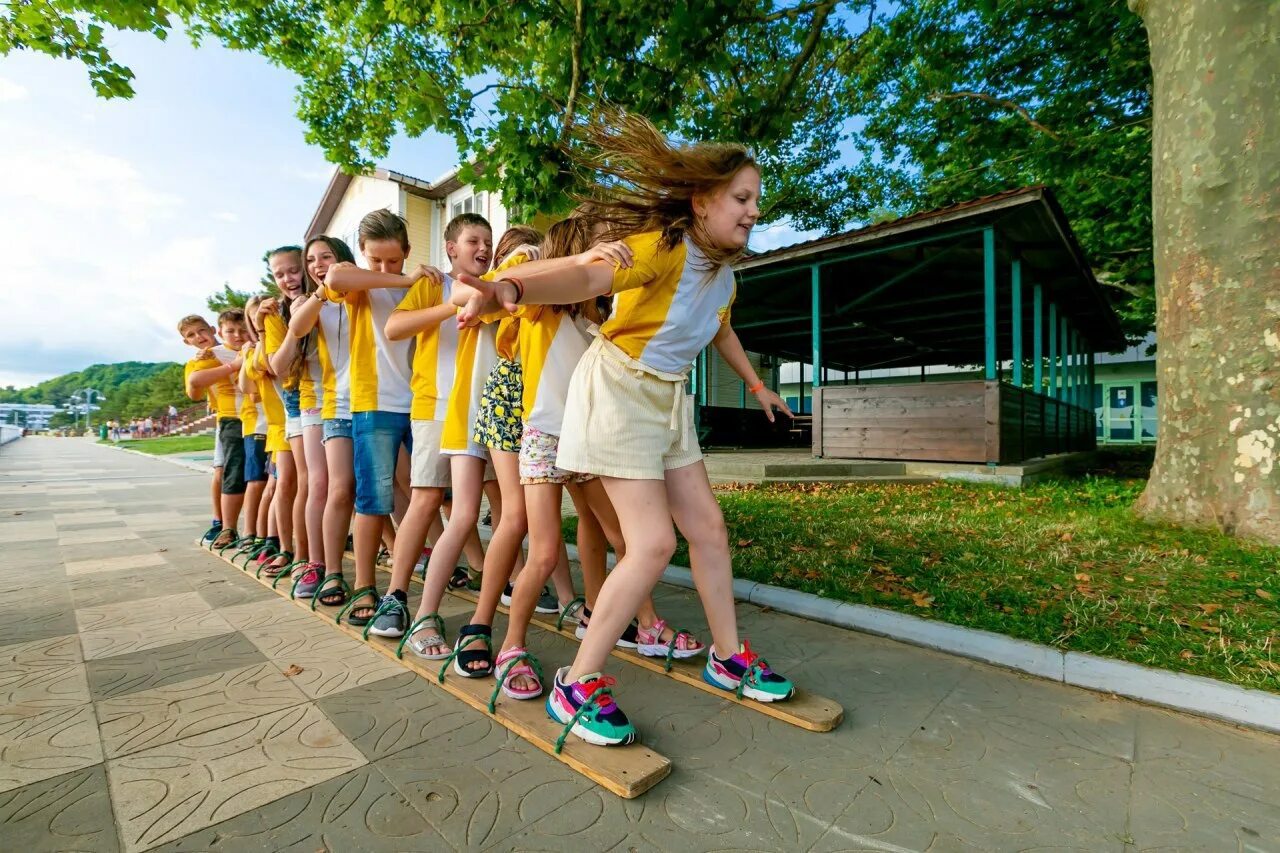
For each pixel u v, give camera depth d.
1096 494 6.00
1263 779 1.64
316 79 6.47
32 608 3.20
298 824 1.44
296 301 3.36
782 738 1.86
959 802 1.55
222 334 4.85
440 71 6.07
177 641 2.69
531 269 1.49
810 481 7.41
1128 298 13.84
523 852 1.36
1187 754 1.76
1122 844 1.39
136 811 1.48
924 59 10.41
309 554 3.44
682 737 1.87
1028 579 3.23
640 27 5.15
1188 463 4.22
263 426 4.66
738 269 9.41
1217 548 3.70
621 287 1.59
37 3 4.37
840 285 10.85
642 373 1.78
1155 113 4.50
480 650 2.25
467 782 1.62
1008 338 15.41
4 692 2.17
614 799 1.56
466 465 2.52
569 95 5.14
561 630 2.76
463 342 2.55
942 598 2.96
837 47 9.49
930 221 7.27
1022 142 10.89
